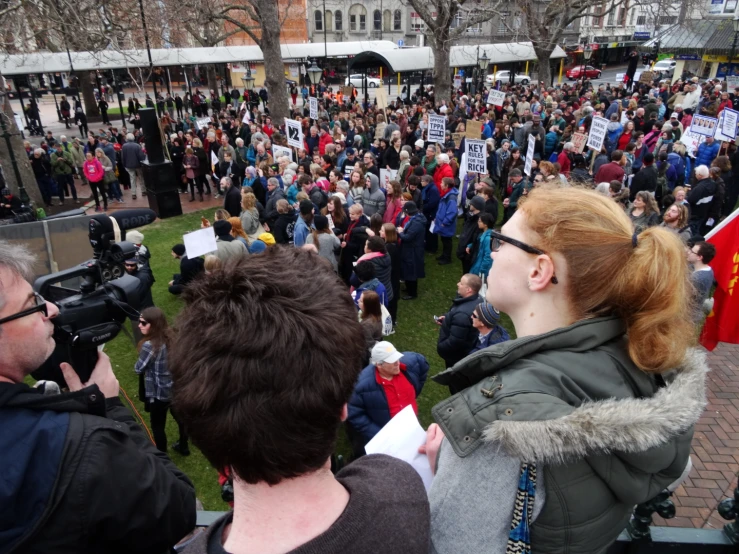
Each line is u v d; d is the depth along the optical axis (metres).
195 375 0.74
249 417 0.70
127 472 1.13
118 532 1.12
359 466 0.94
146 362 4.61
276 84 17.81
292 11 46.66
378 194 9.41
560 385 0.88
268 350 0.72
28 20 13.07
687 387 0.94
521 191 9.73
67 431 1.08
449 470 0.95
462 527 0.91
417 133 17.23
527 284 1.03
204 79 45.28
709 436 5.40
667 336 0.92
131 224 5.87
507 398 0.88
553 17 25.61
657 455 0.86
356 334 0.83
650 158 9.99
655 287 0.90
